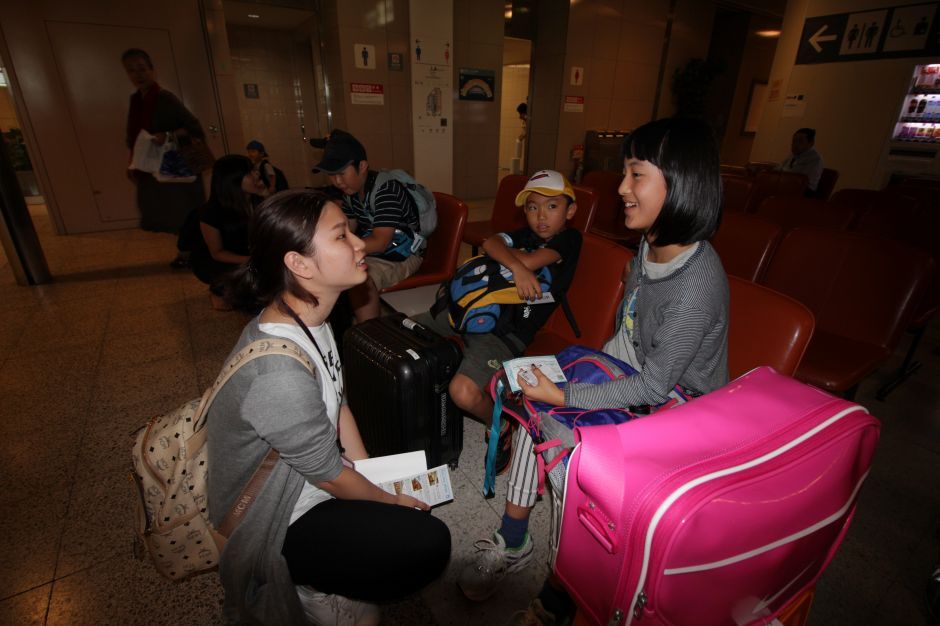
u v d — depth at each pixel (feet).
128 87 17.12
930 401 7.54
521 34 26.32
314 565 3.14
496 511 5.30
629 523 2.09
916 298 5.47
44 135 16.35
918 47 16.38
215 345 9.07
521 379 3.46
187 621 4.10
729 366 4.40
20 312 10.53
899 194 9.96
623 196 3.28
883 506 5.40
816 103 19.34
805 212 8.42
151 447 3.12
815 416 2.38
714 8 31.17
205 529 3.25
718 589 2.13
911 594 4.37
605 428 2.44
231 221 9.20
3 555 4.68
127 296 11.55
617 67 28.50
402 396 4.88
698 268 3.12
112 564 4.61
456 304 5.30
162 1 16.79
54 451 6.15
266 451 3.01
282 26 23.97
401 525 3.34
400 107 22.15
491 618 4.14
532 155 29.48
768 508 2.04
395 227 7.32
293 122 26.91
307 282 3.07
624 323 3.90
